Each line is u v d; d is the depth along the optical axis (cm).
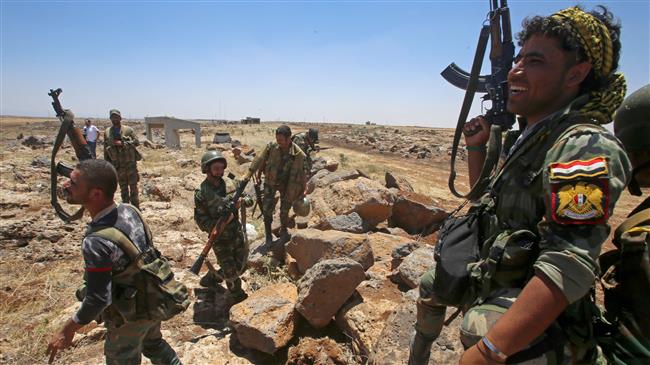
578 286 112
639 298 135
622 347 140
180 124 2908
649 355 134
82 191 239
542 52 137
